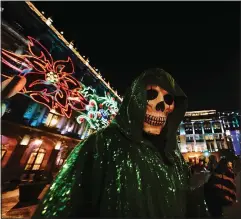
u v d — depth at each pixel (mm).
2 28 12250
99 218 944
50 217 900
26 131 14742
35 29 15297
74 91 19844
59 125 18828
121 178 1064
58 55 18359
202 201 1322
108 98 27594
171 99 1499
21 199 7621
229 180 1251
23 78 13094
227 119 47219
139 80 1376
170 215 1105
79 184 988
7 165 13242
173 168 1408
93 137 1246
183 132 47656
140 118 1274
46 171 17016
